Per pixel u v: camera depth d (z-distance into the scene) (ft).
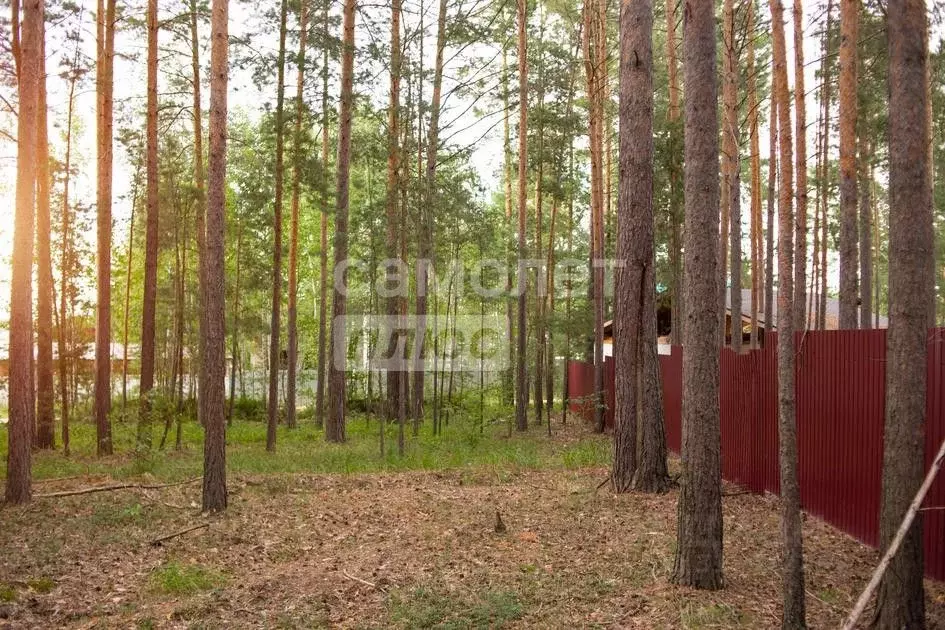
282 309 117.29
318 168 61.93
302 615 20.62
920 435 16.03
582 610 20.30
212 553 27.17
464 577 23.65
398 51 64.90
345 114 64.54
